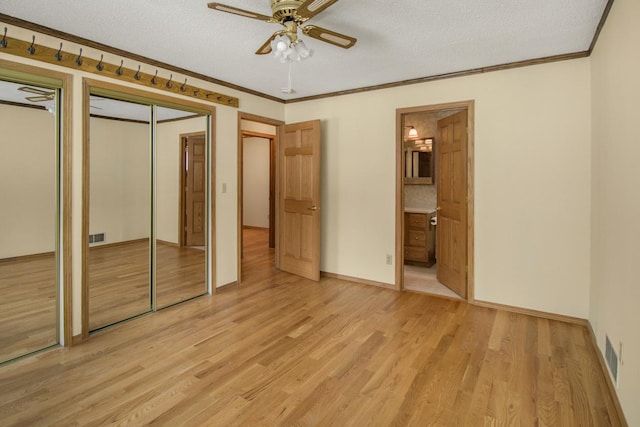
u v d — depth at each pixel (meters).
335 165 4.47
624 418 1.77
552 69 3.14
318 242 4.36
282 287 4.13
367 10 2.28
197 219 3.96
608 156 2.33
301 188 4.54
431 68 3.46
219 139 3.91
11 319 3.02
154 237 3.46
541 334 2.88
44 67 2.51
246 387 2.11
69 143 2.65
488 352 2.56
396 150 3.99
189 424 1.79
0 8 2.25
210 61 3.26
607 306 2.28
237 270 4.22
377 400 2.00
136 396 2.02
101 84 2.84
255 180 8.82
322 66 3.40
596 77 2.73
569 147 3.09
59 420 1.80
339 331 2.91
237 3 2.20
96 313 3.23
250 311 3.36
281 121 4.78
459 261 3.81
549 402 1.98
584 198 3.04
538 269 3.26
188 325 3.02
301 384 2.15
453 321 3.14
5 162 2.97
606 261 2.35
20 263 3.16
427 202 5.67
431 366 2.37
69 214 2.66
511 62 3.28
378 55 3.10
